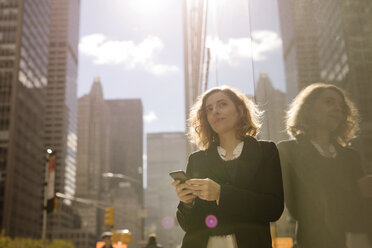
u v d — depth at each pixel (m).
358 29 1.46
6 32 123.81
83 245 160.00
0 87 118.44
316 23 1.81
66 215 179.88
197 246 2.26
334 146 1.65
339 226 1.60
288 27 2.20
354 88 1.50
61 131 193.50
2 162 112.56
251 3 3.38
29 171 129.25
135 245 103.00
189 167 2.61
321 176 1.76
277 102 2.49
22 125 123.12
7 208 109.38
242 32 3.90
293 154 2.14
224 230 2.18
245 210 2.06
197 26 12.92
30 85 131.38
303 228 2.00
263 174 2.22
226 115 2.47
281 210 2.16
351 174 1.52
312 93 1.85
